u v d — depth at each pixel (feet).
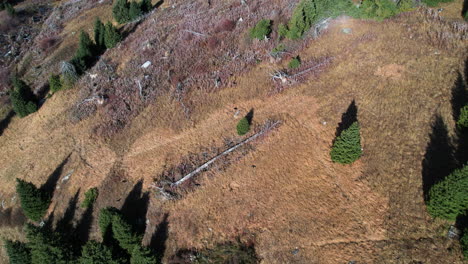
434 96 76.38
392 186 65.00
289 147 77.10
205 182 75.82
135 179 81.97
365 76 85.25
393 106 77.05
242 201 70.79
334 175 70.03
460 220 57.31
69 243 70.69
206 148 82.43
